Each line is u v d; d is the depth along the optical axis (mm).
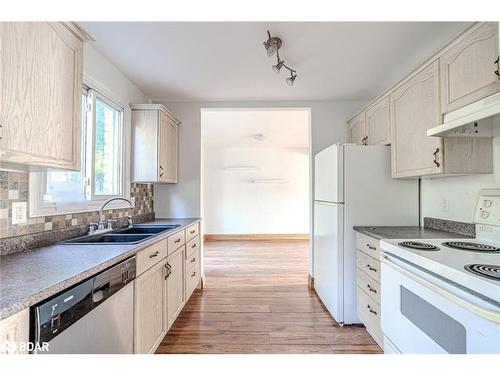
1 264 1154
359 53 2238
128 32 1927
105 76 2324
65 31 1332
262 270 4055
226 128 5184
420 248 1473
